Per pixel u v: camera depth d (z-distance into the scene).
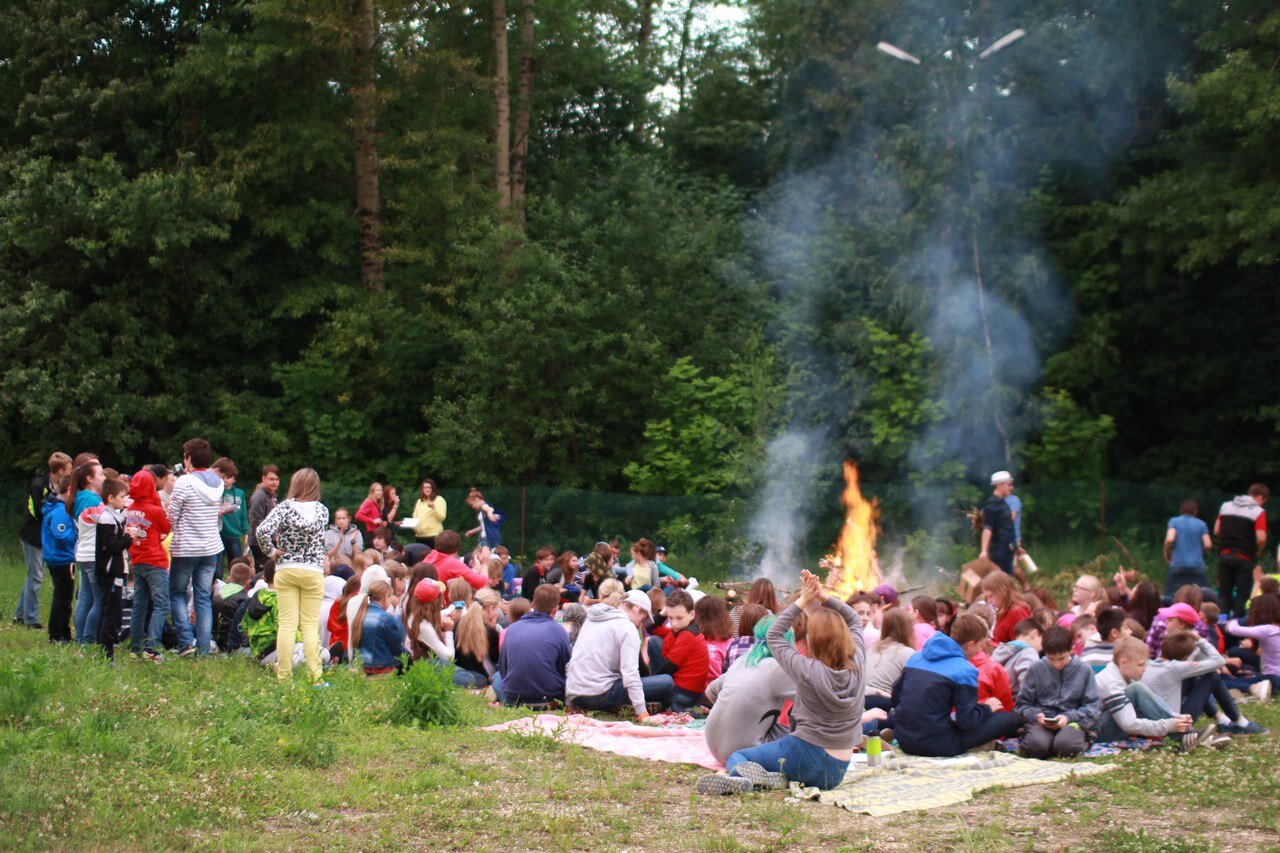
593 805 6.82
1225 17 22.31
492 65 27.23
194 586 11.10
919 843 6.14
